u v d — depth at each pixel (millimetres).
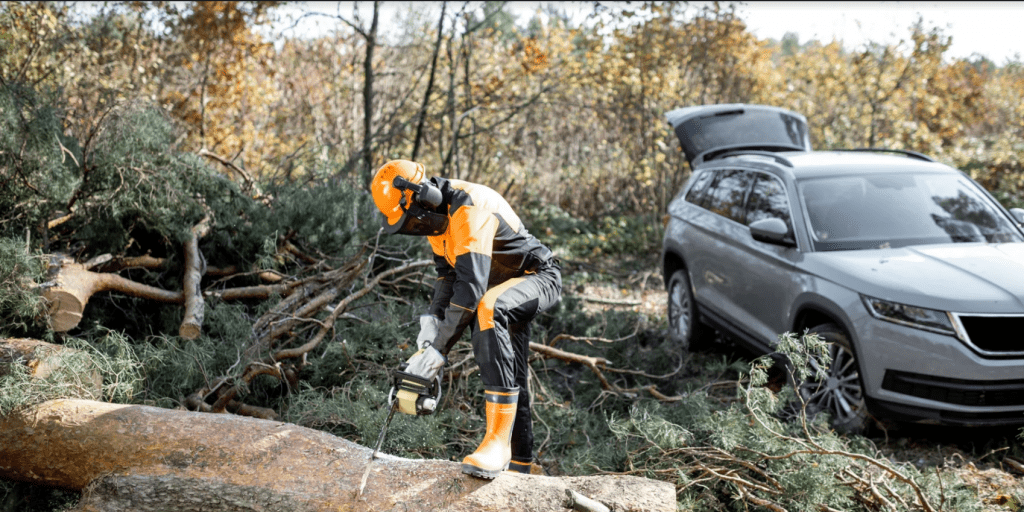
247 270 5172
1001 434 3979
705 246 5555
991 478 3543
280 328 4469
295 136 12172
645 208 11672
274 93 11305
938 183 4887
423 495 2406
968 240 4383
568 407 4340
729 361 5488
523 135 11844
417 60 12375
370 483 2465
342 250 5469
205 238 5145
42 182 4238
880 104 12805
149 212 4488
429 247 5828
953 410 3533
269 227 5141
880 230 4492
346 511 2375
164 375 3850
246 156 10703
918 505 3154
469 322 2621
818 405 4141
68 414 2791
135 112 4633
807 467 3113
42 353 3104
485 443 2553
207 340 4145
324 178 6184
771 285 4656
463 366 4375
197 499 2451
